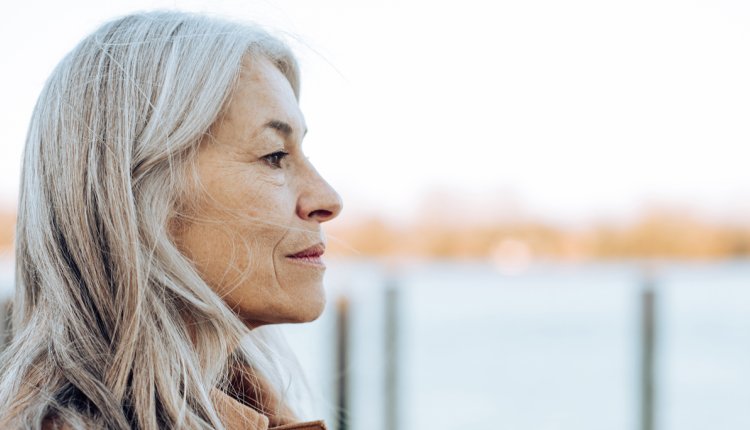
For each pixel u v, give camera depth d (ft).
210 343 3.56
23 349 3.43
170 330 3.40
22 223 3.72
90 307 3.42
